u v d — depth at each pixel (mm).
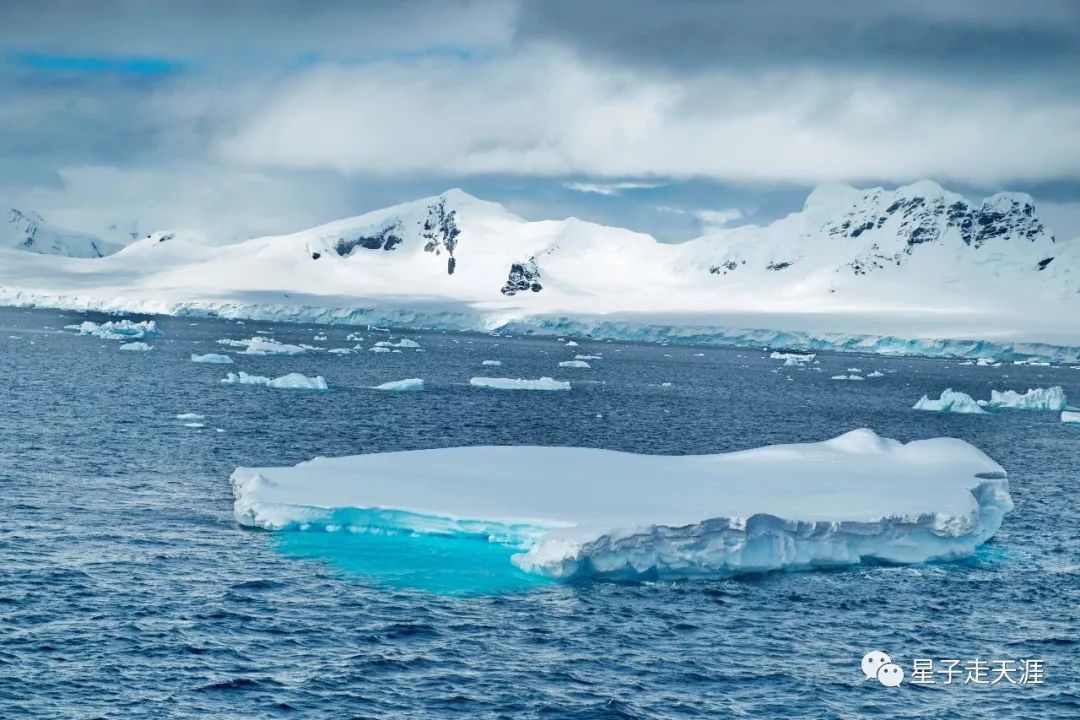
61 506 63625
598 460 70562
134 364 174625
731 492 62531
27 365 161500
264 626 45688
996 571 58406
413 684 40812
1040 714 40750
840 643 46812
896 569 57812
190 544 56625
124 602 47438
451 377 188625
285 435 98500
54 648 42094
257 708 38281
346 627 46000
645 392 178125
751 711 39844
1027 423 147750
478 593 50781
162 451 85188
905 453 73750
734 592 52750
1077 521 72812
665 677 42438
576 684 41375
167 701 38406
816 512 58156
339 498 59781
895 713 40250
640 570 53781
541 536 53500
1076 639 48406
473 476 65188
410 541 57781
